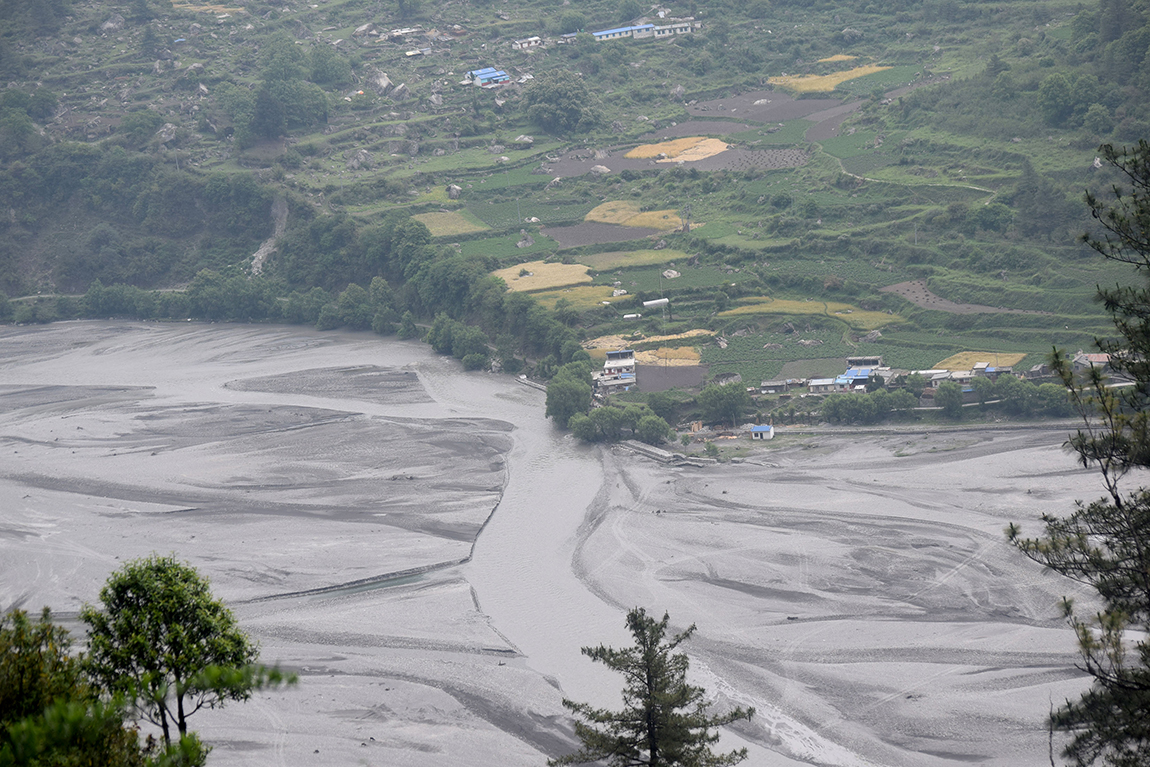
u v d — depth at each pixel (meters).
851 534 142.00
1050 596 120.81
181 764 33.38
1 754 27.72
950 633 115.94
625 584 134.75
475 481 175.12
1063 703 100.62
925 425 178.75
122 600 53.31
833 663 112.88
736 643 118.38
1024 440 166.88
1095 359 179.75
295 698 111.12
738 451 177.62
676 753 69.88
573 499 164.88
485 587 137.50
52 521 164.25
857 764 96.31
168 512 166.50
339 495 171.50
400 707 109.12
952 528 140.25
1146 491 59.09
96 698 35.69
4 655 35.62
